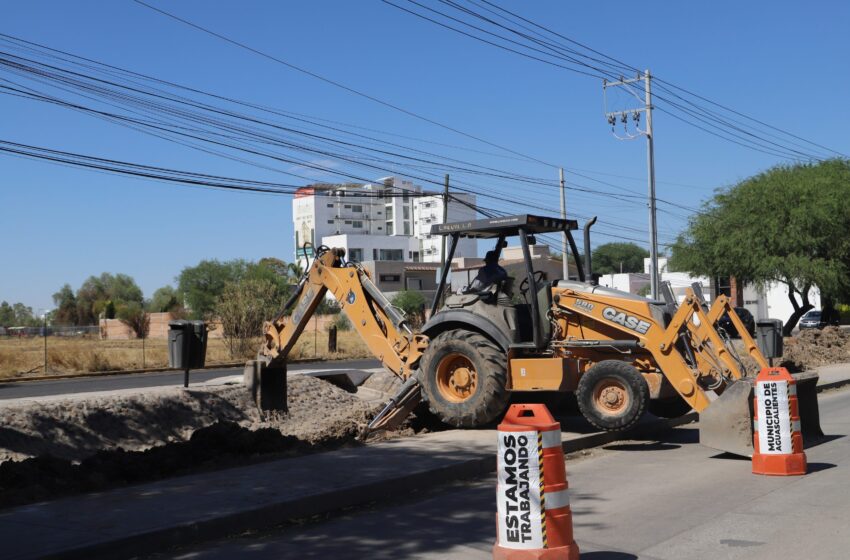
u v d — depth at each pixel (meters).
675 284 60.97
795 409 9.51
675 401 13.05
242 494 8.36
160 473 9.72
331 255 14.55
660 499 8.38
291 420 15.45
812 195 38.25
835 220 37.72
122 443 12.97
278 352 15.26
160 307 95.19
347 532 7.44
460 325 12.81
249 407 15.30
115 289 113.44
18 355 34.34
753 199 39.56
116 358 33.88
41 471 9.29
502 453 5.75
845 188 38.28
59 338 66.50
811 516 7.45
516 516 5.67
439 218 123.56
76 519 7.44
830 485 8.73
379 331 13.63
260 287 35.25
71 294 112.62
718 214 41.66
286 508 7.97
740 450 10.30
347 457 10.41
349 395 17.66
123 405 13.55
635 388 11.18
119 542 6.75
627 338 11.90
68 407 12.87
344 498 8.48
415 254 111.31
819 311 56.44
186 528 7.18
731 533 6.97
